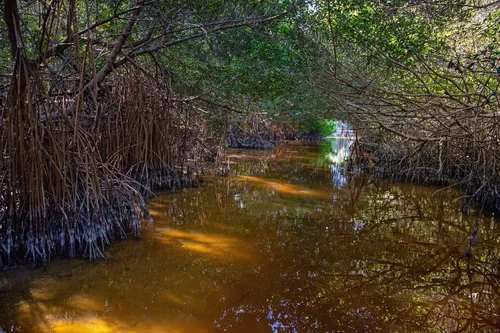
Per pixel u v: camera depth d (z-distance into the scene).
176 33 9.95
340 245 7.55
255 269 6.10
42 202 5.76
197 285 5.41
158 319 4.48
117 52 8.20
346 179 15.96
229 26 8.81
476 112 8.25
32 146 5.60
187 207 9.71
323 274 6.12
